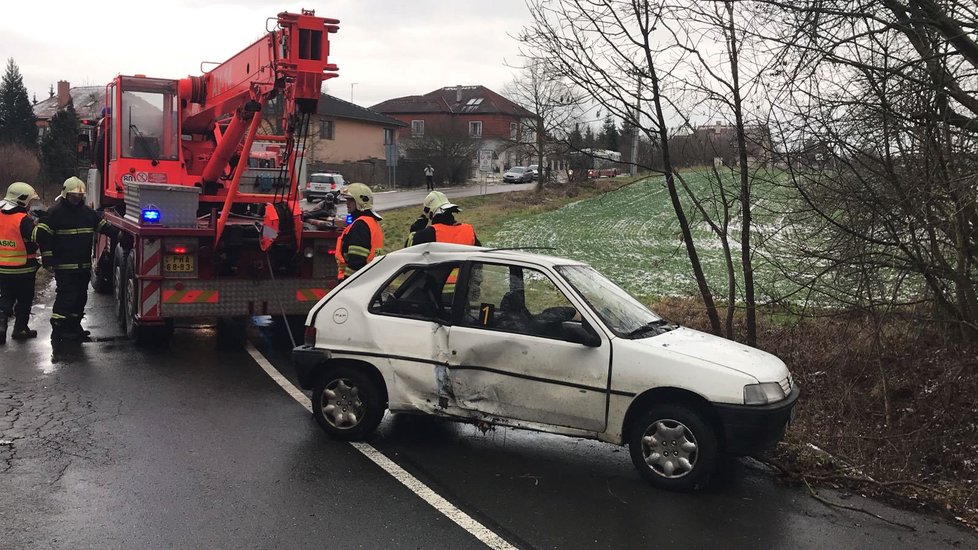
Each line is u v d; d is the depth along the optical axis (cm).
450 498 484
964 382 650
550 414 539
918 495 524
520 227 3033
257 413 666
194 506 458
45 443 564
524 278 568
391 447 585
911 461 593
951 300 658
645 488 516
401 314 592
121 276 1034
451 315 574
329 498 477
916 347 702
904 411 662
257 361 884
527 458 571
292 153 934
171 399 703
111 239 1207
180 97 1090
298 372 609
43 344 940
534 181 6397
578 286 566
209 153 1147
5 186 4406
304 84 784
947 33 554
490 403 557
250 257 933
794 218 697
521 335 548
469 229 768
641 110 745
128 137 1088
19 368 804
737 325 963
